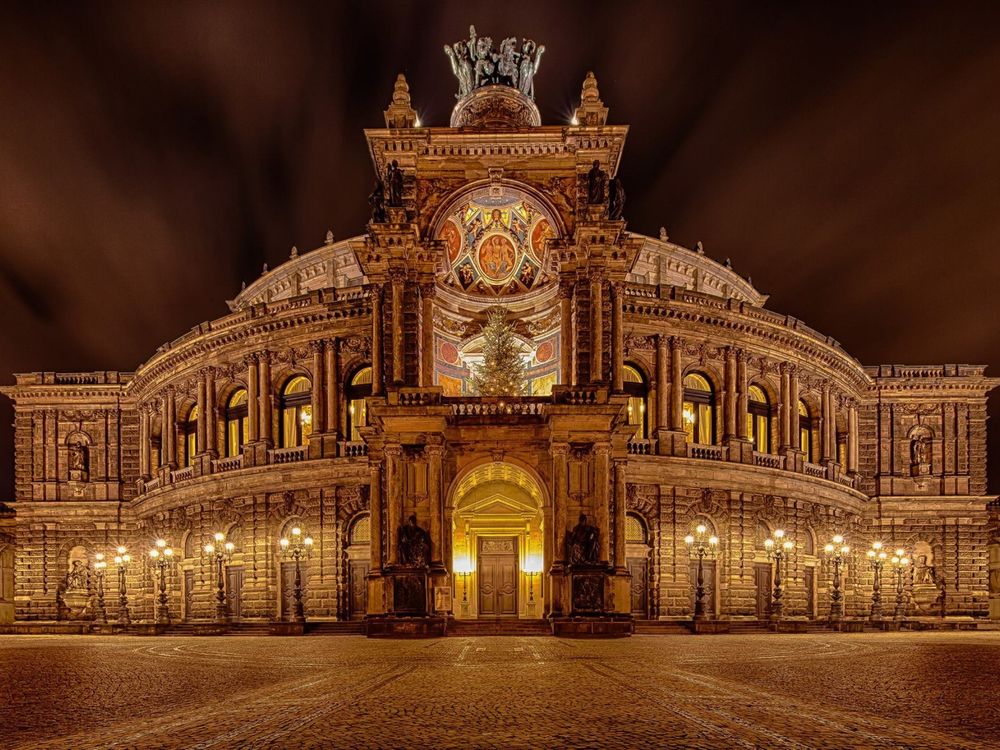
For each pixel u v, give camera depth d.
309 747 9.41
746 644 31.02
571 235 40.91
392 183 40.81
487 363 43.44
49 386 65.38
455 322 47.16
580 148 41.22
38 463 64.88
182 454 60.84
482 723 11.03
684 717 11.52
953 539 62.69
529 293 46.91
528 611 44.59
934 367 65.25
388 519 37.88
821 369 59.47
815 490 56.72
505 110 44.06
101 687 16.05
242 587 53.34
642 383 53.50
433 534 37.84
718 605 51.31
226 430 58.03
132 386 65.00
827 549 53.16
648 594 50.06
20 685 16.56
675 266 68.38
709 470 52.16
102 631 56.06
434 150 41.69
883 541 62.84
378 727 10.74
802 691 14.78
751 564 52.66
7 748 9.55
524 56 46.56
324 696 14.09
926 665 20.95
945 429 64.25
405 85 42.72
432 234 41.25
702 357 54.34
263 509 53.00
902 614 57.91
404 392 39.16
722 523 52.41
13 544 66.88
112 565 63.16
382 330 42.09
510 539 45.47
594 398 38.59
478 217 46.59
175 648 30.58
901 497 62.66
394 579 37.00
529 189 41.47
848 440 62.72
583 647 28.36
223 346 56.88
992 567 67.75
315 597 50.69
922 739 9.92
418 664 20.89
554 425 37.97
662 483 50.84
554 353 44.97
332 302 53.44
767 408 57.75
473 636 36.22
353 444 51.56
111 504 63.94
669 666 20.11
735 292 71.81
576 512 37.50
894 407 64.62
